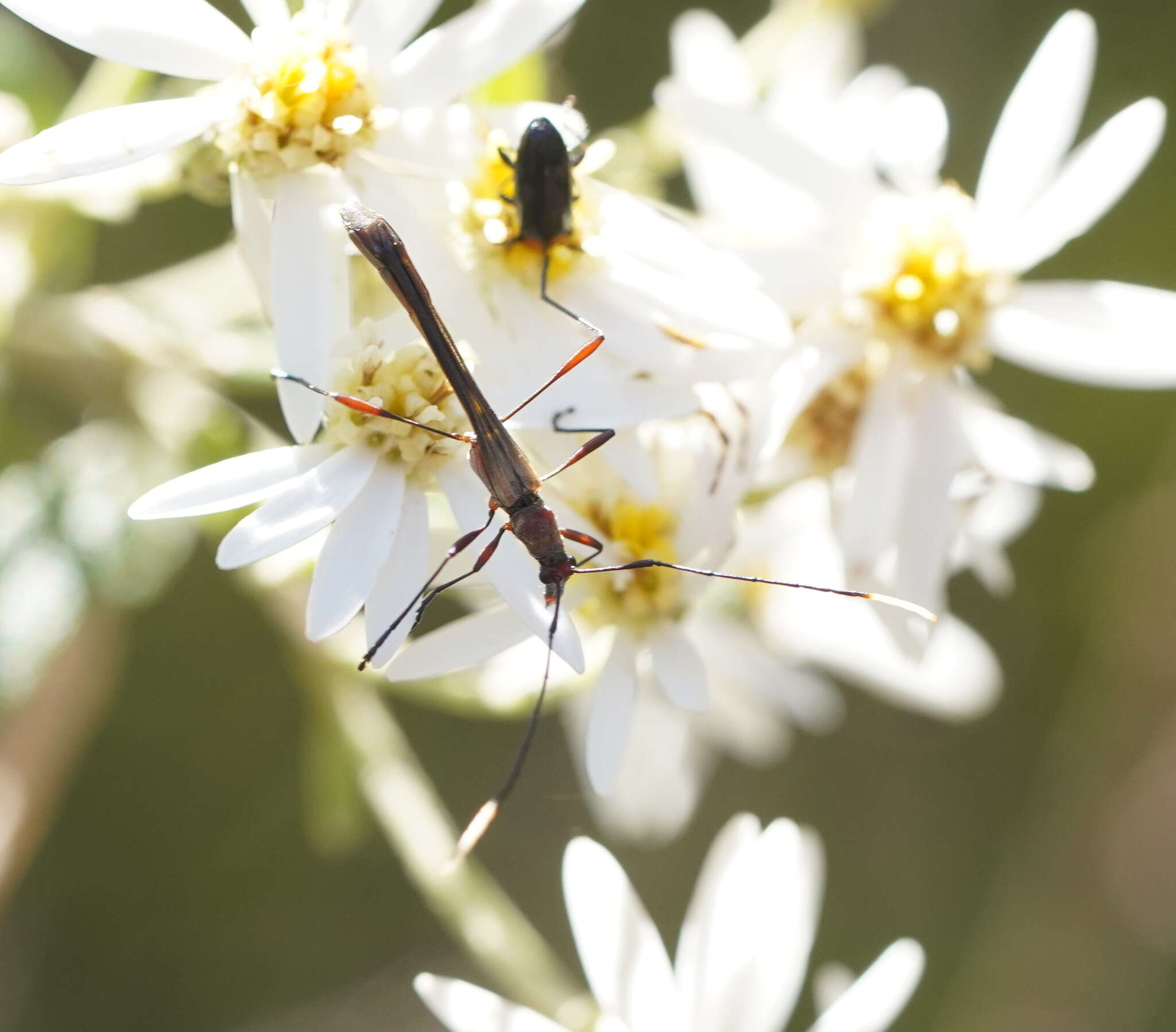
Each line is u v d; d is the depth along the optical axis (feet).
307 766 0.77
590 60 0.75
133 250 0.73
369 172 0.60
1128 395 0.81
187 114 0.59
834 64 0.67
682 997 0.61
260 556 0.58
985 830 0.84
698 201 0.67
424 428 0.59
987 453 0.63
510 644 0.59
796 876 0.61
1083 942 0.82
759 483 0.64
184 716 0.77
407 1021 0.78
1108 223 0.79
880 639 0.69
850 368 0.63
